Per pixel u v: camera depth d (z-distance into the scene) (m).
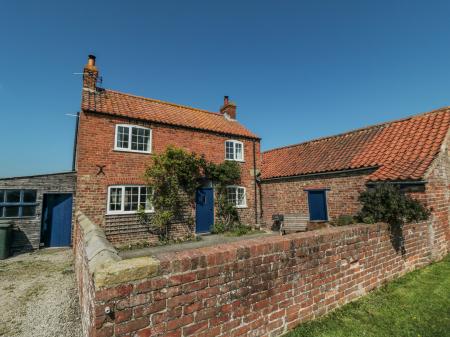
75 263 7.88
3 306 5.19
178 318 2.71
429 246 6.79
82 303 4.27
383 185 6.38
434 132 9.40
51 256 9.76
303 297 3.86
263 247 3.49
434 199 7.46
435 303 4.49
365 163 10.17
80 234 5.98
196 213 13.27
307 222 12.04
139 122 12.15
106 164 11.01
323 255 4.20
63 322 4.52
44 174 11.42
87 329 3.16
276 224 14.40
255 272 3.38
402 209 5.61
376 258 5.16
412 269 6.10
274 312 3.51
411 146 9.49
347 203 10.75
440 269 6.20
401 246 5.86
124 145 11.72
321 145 14.28
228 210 14.23
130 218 11.29
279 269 3.62
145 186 11.83
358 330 3.70
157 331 2.58
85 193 10.43
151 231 11.74
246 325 3.22
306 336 3.52
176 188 12.41
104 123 11.21
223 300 3.06
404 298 4.69
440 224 7.48
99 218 10.59
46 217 11.65
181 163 12.40
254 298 3.33
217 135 14.74
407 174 7.80
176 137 13.23
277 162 15.80
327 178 11.66
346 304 4.42
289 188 13.70
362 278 4.81
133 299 2.47
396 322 3.92
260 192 15.83
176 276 2.74
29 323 4.49
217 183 14.14
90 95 12.30
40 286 6.34
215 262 3.03
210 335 2.92
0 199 10.59
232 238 12.34
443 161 8.34
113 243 10.78
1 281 6.76
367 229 5.05
